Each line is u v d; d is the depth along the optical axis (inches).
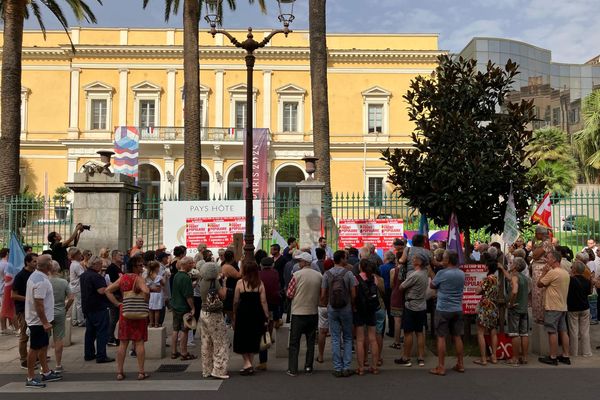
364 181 1732.3
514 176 406.0
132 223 564.4
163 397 284.0
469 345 398.3
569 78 2635.3
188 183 831.7
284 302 461.7
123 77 1728.6
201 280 334.0
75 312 480.1
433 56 1732.3
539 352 377.1
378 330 356.5
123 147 1138.7
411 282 347.9
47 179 1736.0
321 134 687.1
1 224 623.8
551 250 370.9
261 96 1742.1
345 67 1750.7
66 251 508.4
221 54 1731.1
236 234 486.6
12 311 449.1
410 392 290.8
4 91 696.4
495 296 351.9
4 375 337.1
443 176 401.7
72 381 319.0
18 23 704.4
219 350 323.9
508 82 425.4
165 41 1734.7
